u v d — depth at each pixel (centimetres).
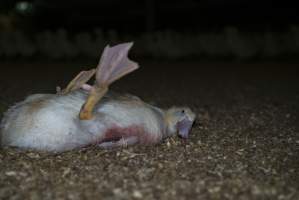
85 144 147
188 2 721
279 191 126
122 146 151
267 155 153
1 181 130
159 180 130
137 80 353
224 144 162
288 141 168
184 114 165
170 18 690
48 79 355
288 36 520
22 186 128
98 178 131
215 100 260
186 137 163
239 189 126
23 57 532
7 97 257
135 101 157
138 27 670
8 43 539
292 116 210
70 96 150
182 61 498
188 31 623
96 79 146
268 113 217
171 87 315
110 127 147
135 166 139
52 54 529
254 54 504
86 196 122
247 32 577
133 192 124
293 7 684
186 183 129
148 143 154
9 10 793
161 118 160
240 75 379
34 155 144
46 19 709
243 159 148
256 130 183
